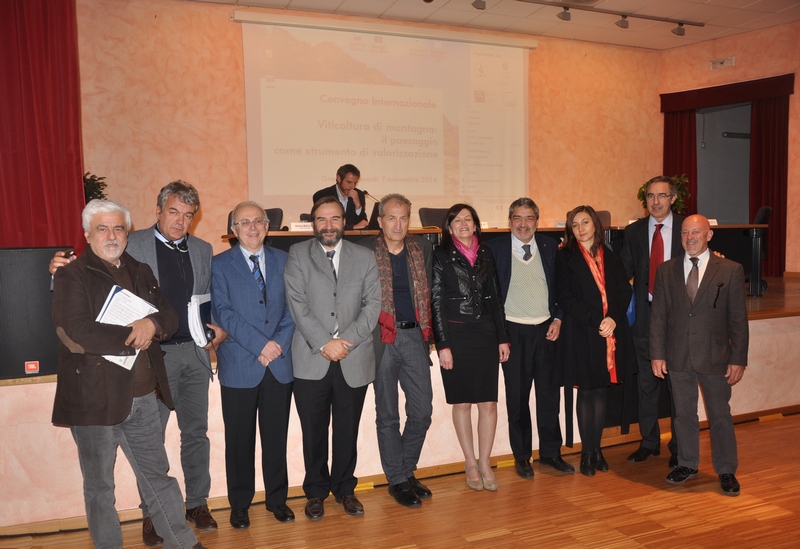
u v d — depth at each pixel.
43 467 2.76
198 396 2.74
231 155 7.20
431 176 8.14
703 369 3.06
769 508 2.88
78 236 4.53
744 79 8.92
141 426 2.27
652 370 3.32
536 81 8.80
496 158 8.52
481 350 3.02
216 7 7.06
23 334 2.65
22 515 2.74
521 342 3.24
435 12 7.71
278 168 7.36
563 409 3.76
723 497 3.02
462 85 8.27
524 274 3.24
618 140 9.41
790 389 4.36
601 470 3.38
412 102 8.00
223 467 3.01
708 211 10.30
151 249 2.60
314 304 2.75
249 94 7.20
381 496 3.12
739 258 6.97
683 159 9.57
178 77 6.93
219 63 7.10
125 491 2.88
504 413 3.54
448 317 3.01
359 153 7.74
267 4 7.21
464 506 2.96
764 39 8.71
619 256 3.50
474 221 3.07
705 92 9.20
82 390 2.12
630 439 3.88
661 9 7.88
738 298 3.02
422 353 2.96
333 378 2.81
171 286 2.63
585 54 9.09
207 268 2.75
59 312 2.07
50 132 4.42
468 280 3.01
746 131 10.48
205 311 2.69
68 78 4.49
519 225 3.21
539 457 3.54
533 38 8.74
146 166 6.84
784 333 4.33
